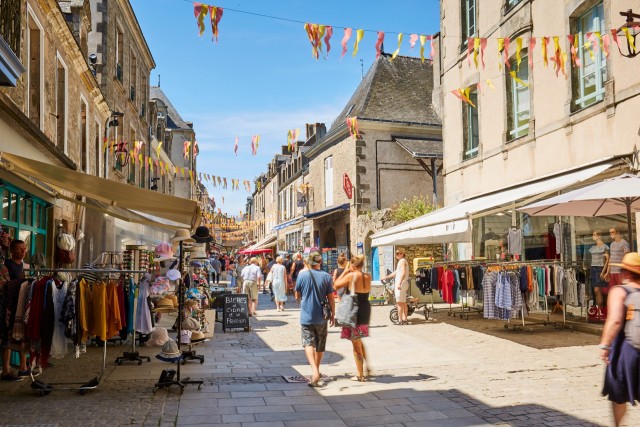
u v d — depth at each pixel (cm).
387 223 1998
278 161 4453
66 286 603
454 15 1628
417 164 2467
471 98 1556
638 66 927
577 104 1108
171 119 3853
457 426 478
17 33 679
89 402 559
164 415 511
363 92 2602
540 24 1208
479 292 1264
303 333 645
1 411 523
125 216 953
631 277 395
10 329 573
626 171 937
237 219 5419
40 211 964
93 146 1412
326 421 496
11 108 694
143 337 945
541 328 1069
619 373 380
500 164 1373
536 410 520
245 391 611
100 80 1555
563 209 948
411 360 785
